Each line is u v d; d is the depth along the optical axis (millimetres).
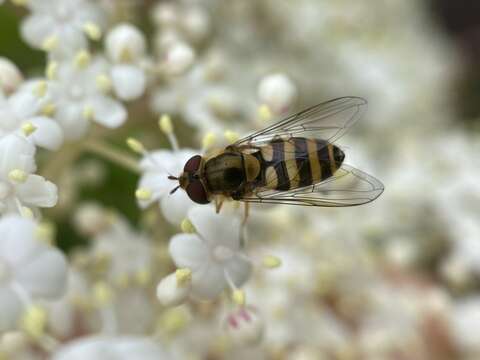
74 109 64
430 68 125
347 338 83
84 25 70
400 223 96
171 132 65
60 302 64
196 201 60
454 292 94
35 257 52
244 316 61
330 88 107
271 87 70
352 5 112
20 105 62
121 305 67
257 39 99
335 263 83
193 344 70
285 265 78
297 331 79
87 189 80
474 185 97
